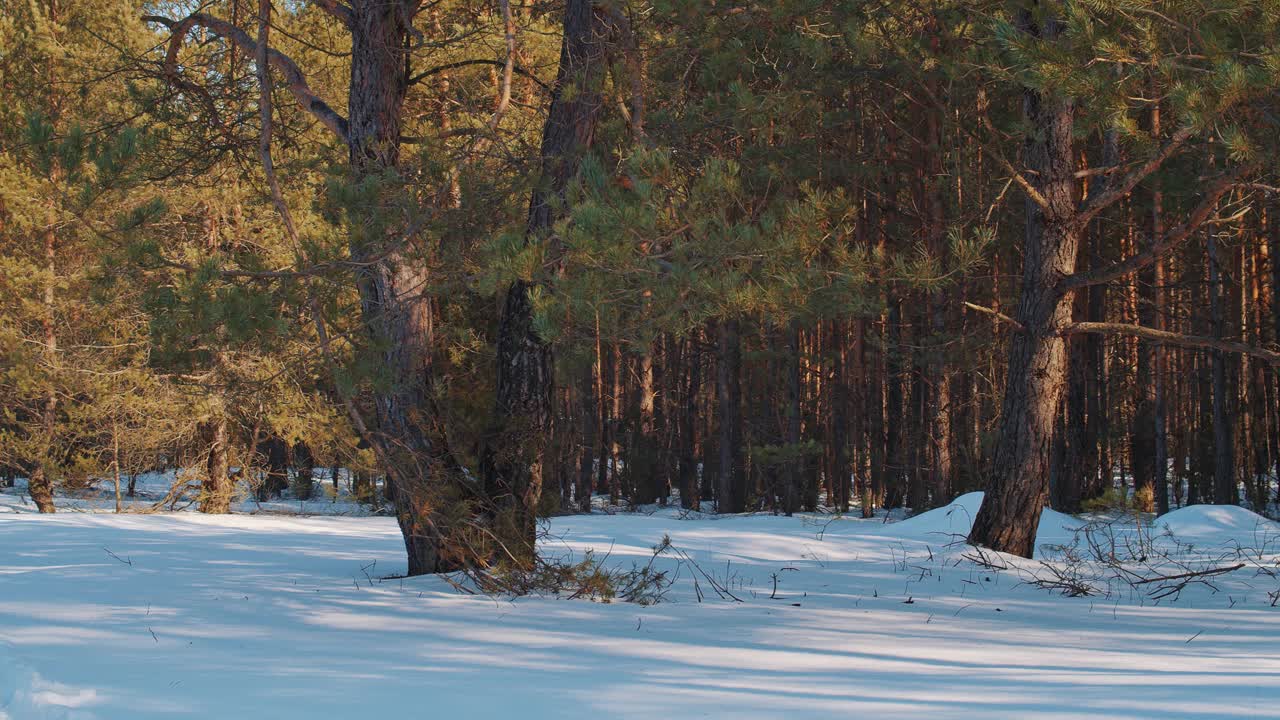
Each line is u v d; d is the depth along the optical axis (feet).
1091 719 12.53
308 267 26.55
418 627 22.17
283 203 30.17
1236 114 23.93
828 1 38.55
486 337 41.06
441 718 13.32
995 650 19.66
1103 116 25.75
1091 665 17.61
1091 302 75.87
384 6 34.71
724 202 25.49
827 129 49.29
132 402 71.26
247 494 78.84
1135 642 21.08
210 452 74.08
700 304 25.03
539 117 40.81
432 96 44.75
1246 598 30.40
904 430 85.40
